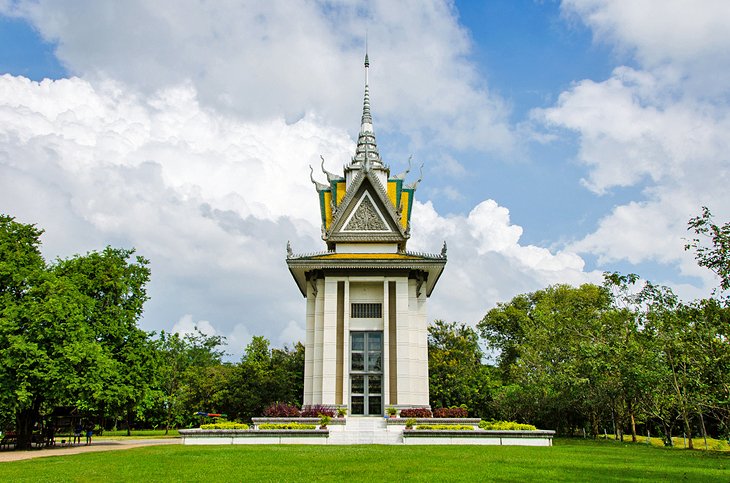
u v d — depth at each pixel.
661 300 36.47
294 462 21.16
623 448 31.83
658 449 32.25
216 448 27.62
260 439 32.00
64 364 32.91
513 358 77.56
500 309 81.25
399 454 24.27
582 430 59.53
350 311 43.50
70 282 36.47
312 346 43.09
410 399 40.50
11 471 19.55
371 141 51.59
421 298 44.50
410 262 42.41
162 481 16.75
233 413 58.19
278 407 38.91
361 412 41.47
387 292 42.62
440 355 59.25
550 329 53.53
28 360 31.84
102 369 35.09
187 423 69.88
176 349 64.50
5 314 32.53
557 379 46.66
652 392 37.34
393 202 48.62
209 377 64.00
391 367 41.78
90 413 43.12
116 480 17.06
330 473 18.09
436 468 19.27
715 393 32.56
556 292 76.06
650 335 36.53
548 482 16.31
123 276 41.41
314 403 41.19
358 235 45.50
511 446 29.94
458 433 31.86
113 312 40.16
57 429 43.44
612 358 39.34
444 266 42.97
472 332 64.69
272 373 58.09
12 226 37.78
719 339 31.98
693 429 48.06
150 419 65.25
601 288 41.66
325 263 42.47
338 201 48.34
